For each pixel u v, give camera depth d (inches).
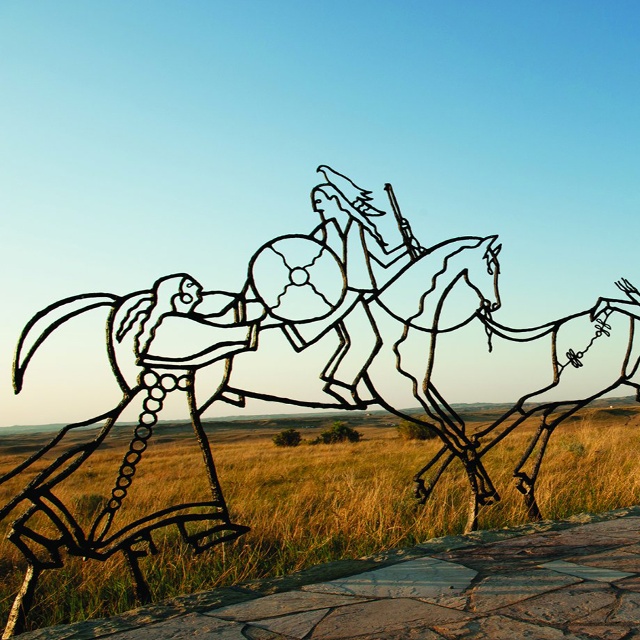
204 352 159.2
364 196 195.9
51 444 140.0
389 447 959.0
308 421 3919.8
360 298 190.5
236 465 773.3
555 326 231.9
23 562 246.8
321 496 363.9
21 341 137.3
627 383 243.4
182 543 256.1
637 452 483.8
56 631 126.6
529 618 121.6
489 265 221.3
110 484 600.7
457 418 215.0
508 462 502.6
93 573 203.6
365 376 190.2
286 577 160.6
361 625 121.2
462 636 113.3
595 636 111.2
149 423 152.9
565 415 238.4
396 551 183.8
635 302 245.9
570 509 269.6
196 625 125.5
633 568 154.8
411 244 203.3
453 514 251.4
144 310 152.3
